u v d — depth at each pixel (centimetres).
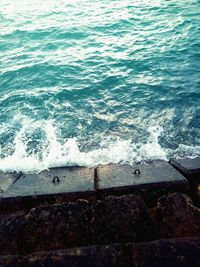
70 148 654
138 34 1164
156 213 400
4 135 705
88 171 549
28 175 554
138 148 643
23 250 365
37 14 1429
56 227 383
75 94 836
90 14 1385
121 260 331
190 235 366
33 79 912
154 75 902
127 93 830
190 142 657
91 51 1056
